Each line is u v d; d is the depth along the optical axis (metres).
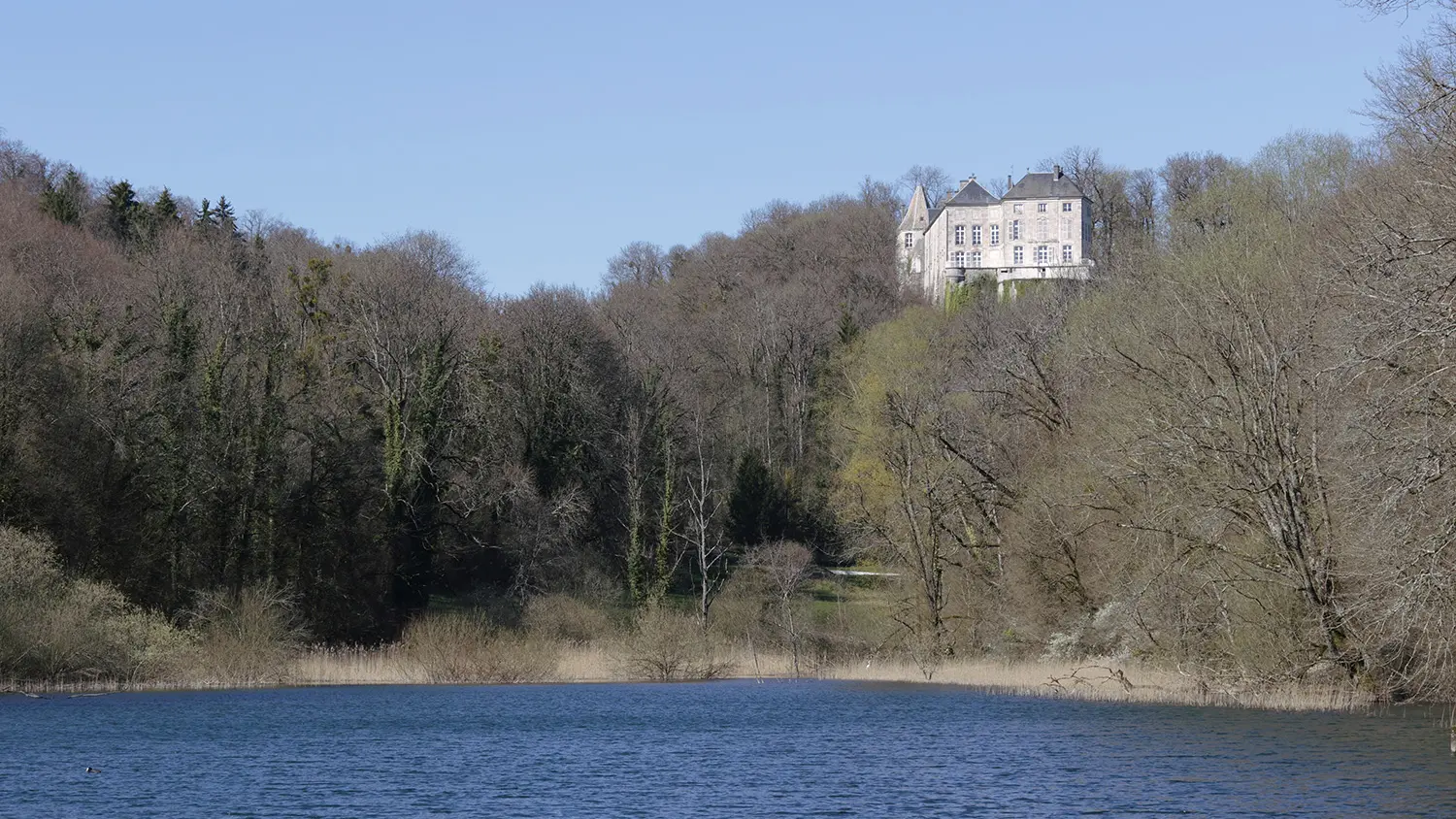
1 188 80.69
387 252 81.81
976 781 25.53
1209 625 39.75
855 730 34.28
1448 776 24.69
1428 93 29.06
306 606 61.34
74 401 55.03
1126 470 40.88
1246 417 36.91
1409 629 31.42
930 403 58.53
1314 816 21.25
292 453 63.12
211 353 61.16
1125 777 25.42
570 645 60.31
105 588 47.84
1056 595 51.00
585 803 23.77
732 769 27.61
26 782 25.81
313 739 32.56
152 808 23.19
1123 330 47.00
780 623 62.97
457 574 71.50
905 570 57.25
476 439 76.56
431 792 24.91
